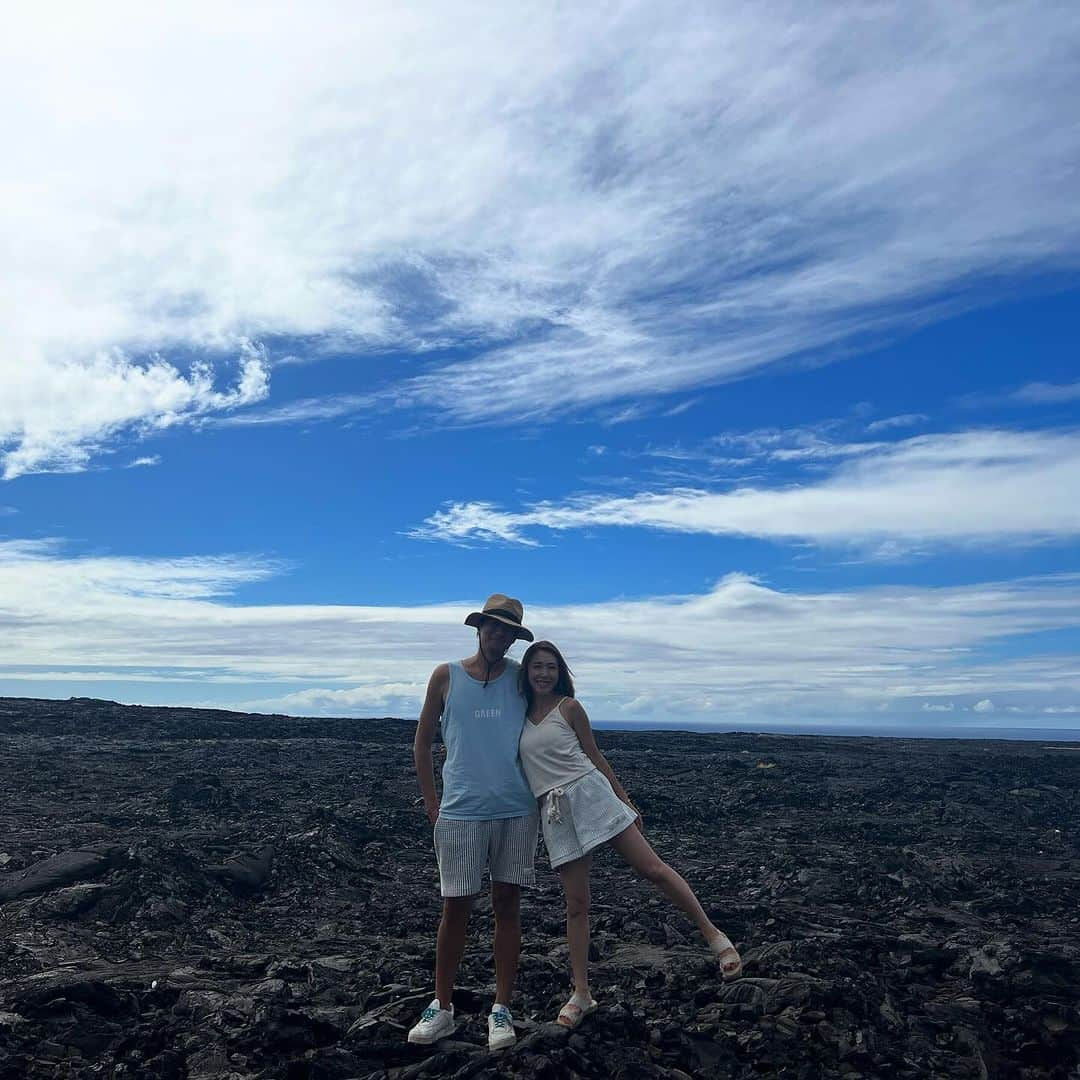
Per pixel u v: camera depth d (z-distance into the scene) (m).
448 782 5.83
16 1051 5.64
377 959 7.73
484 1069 5.23
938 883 11.71
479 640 5.95
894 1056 5.74
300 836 12.11
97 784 16.20
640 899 10.62
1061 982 7.18
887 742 34.72
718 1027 6.05
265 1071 5.41
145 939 8.37
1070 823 16.95
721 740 32.00
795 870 12.12
